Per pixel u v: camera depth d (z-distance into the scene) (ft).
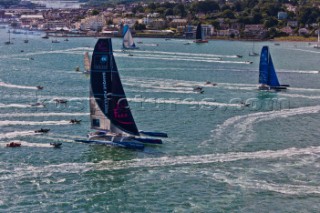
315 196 453.58
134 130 602.03
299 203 440.04
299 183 480.23
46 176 490.90
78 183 475.72
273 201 443.32
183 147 581.94
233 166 522.88
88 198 444.96
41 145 584.81
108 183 477.36
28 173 497.46
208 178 490.49
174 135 634.02
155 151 567.18
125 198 446.60
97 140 595.88
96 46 595.06
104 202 438.40
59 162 529.45
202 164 527.81
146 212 422.00
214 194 455.63
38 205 429.38
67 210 422.00
